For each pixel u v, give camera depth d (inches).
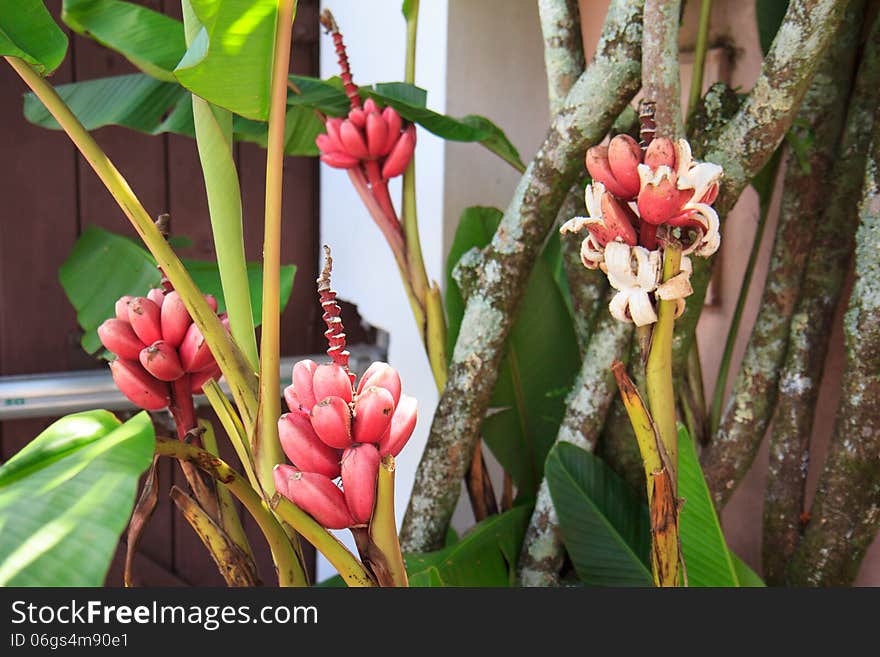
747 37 53.1
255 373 29.0
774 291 44.1
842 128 42.3
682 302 25.9
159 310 30.4
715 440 46.2
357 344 82.7
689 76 56.6
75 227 76.1
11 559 19.5
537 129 66.6
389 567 24.6
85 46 74.4
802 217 43.1
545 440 51.5
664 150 24.5
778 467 44.8
